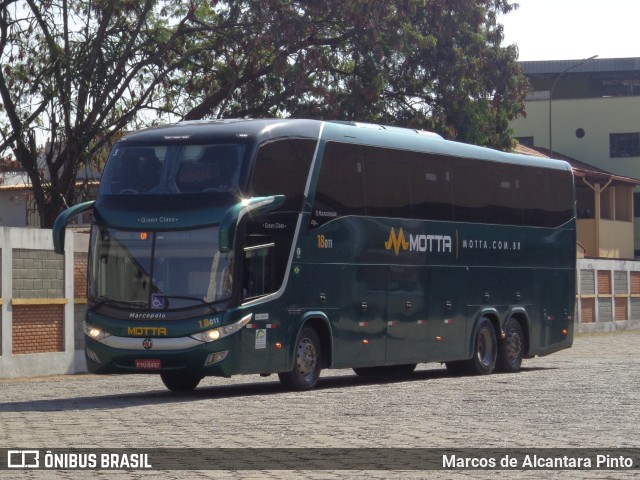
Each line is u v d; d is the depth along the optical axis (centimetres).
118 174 2245
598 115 8756
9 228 2806
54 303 2969
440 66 4384
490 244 2888
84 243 3105
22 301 2841
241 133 2205
